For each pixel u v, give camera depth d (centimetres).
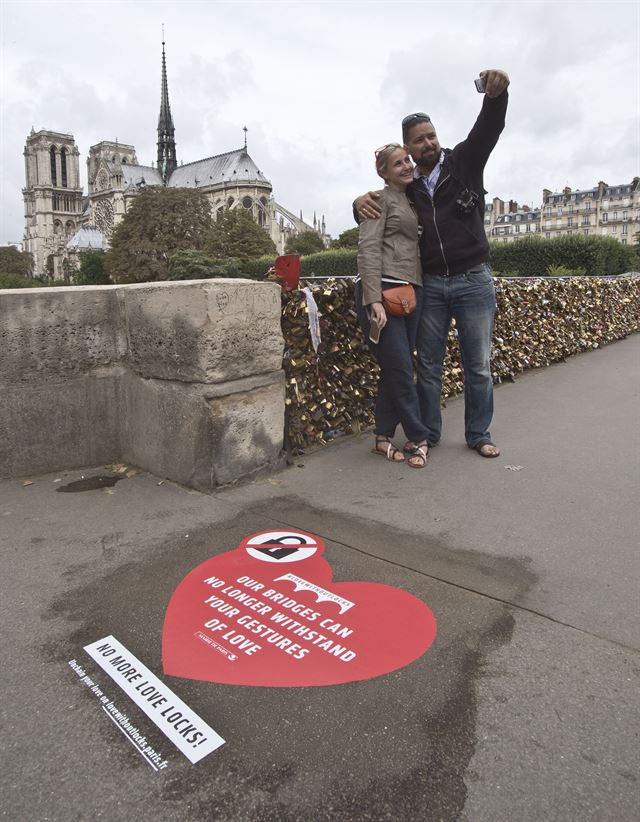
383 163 424
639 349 993
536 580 283
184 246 7631
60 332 430
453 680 216
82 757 185
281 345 428
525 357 786
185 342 391
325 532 339
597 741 187
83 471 447
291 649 235
